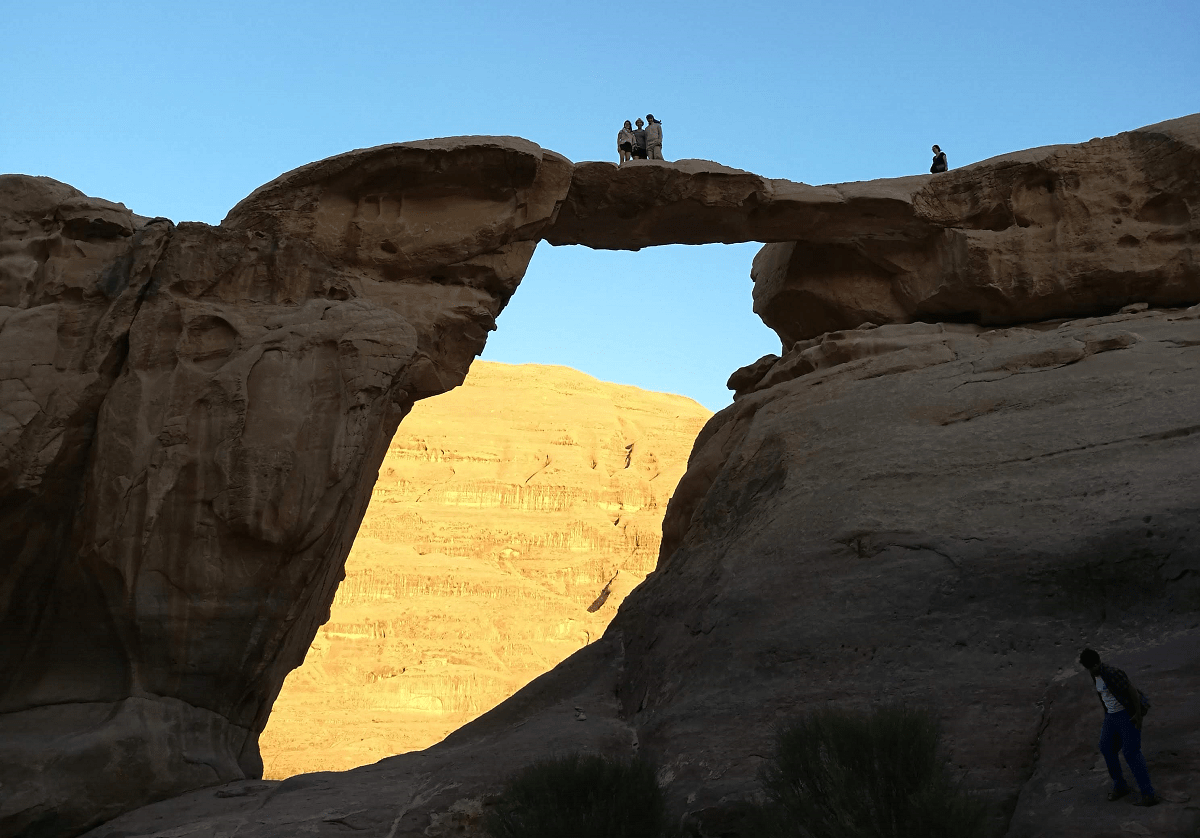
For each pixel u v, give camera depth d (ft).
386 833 34.55
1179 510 36.45
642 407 357.82
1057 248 57.06
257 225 52.70
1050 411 45.19
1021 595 36.68
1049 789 27.94
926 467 44.19
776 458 50.47
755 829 29.27
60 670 45.47
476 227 54.03
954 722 32.48
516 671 228.22
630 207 57.36
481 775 37.06
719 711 37.19
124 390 46.88
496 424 326.03
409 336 49.32
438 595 251.19
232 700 45.85
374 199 54.13
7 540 45.57
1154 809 25.21
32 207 49.14
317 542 46.62
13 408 45.47
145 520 45.09
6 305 47.70
